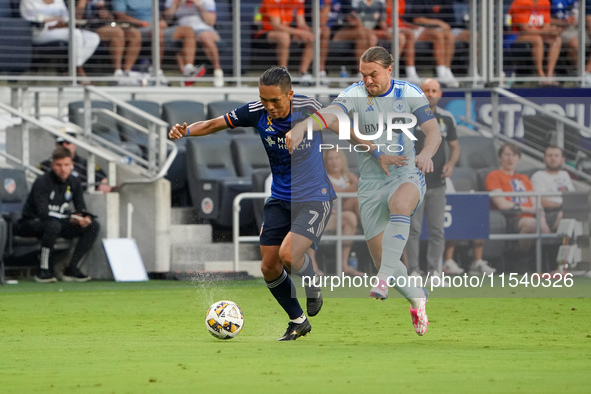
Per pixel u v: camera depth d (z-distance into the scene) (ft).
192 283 126.62
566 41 161.99
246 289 118.21
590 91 132.36
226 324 65.92
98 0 147.64
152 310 93.20
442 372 47.62
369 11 155.74
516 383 43.57
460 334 70.18
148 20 150.10
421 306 66.49
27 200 126.93
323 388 41.86
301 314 66.13
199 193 139.44
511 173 115.34
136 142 146.10
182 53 152.05
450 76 158.51
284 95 60.34
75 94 158.51
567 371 48.11
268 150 63.72
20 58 144.05
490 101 136.46
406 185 67.67
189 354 56.29
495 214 110.11
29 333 72.08
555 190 115.34
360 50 156.04
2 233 120.26
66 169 126.82
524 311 90.68
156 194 134.72
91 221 129.80
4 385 43.65
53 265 129.49
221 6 155.33
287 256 62.69
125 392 41.06
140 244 136.77
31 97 157.89
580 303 98.78
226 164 142.72
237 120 63.82
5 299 105.50
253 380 44.62
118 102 137.18
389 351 57.67
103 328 76.18
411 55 155.94
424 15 158.51
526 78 156.35
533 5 159.53
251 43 155.53
